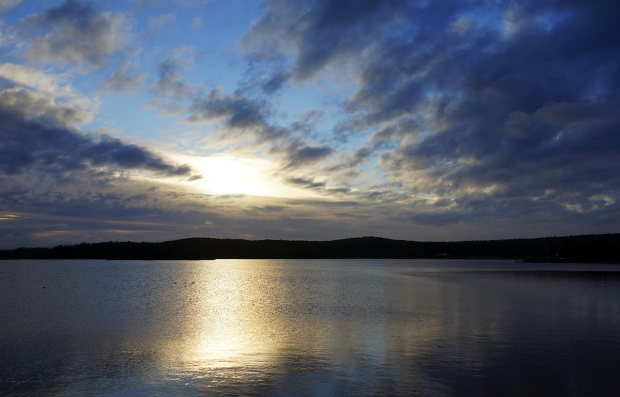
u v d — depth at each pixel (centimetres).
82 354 1945
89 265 15925
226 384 1523
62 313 3266
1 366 1761
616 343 2081
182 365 1753
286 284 6544
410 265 16975
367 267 14862
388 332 2398
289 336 2312
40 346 2109
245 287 5941
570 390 1442
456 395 1401
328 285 6284
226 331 2473
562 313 3075
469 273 9356
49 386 1526
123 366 1750
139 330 2522
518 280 6738
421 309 3375
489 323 2669
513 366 1697
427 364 1731
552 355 1858
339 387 1478
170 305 3800
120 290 5425
